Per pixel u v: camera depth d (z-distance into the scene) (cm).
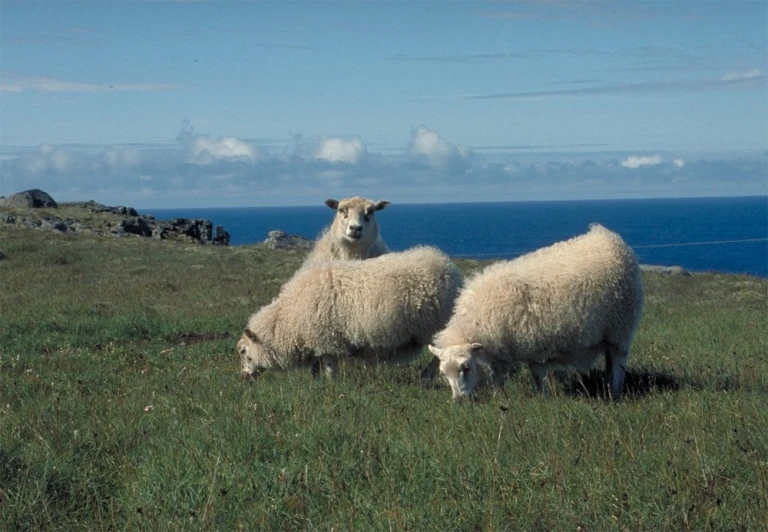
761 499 539
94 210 4644
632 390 968
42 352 1336
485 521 528
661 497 547
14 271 2600
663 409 796
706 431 694
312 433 681
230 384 987
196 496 584
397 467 618
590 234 988
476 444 664
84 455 676
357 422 741
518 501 555
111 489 627
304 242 3903
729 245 13375
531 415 770
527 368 1069
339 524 535
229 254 3206
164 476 618
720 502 536
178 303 1966
